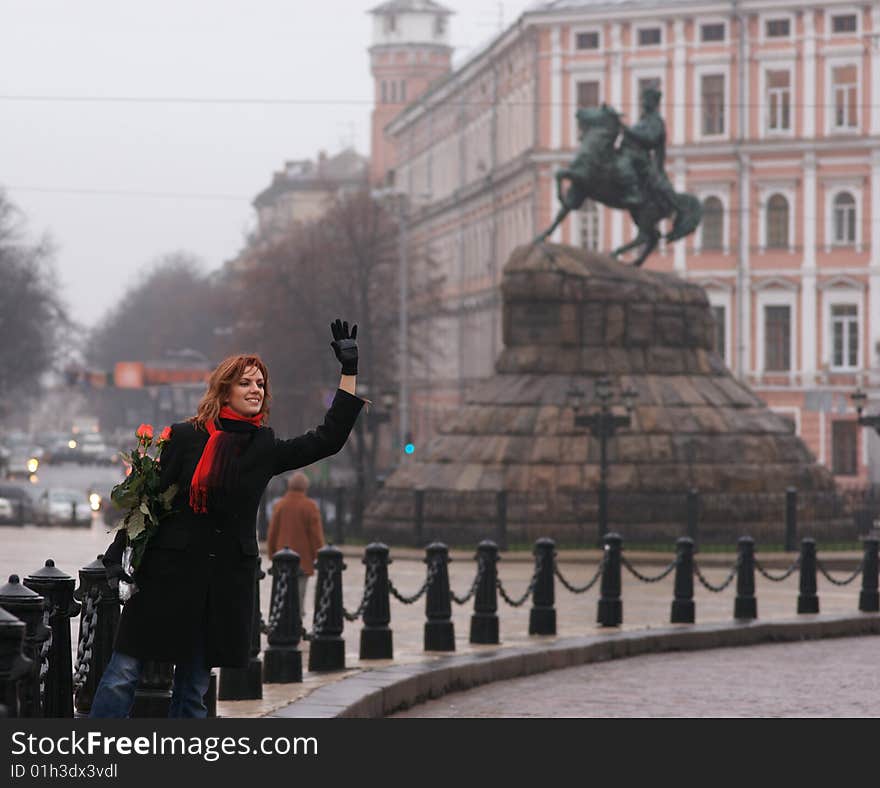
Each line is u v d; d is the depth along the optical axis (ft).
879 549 95.91
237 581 32.53
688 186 291.79
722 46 290.56
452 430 154.71
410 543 150.30
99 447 495.41
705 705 58.54
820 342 283.38
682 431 152.15
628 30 296.92
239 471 32.37
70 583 35.88
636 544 147.13
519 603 74.74
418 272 339.57
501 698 60.70
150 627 32.14
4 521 227.81
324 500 170.81
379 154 510.58
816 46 284.82
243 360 32.94
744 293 287.28
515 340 155.53
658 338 156.46
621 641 76.54
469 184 351.67
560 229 301.02
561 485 148.46
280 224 595.88
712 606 101.14
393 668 60.39
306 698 50.98
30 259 373.20
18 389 506.89
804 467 156.46
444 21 512.22
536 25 301.43
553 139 301.63
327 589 60.13
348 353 33.40
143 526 32.07
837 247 283.18
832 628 89.40
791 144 284.82
